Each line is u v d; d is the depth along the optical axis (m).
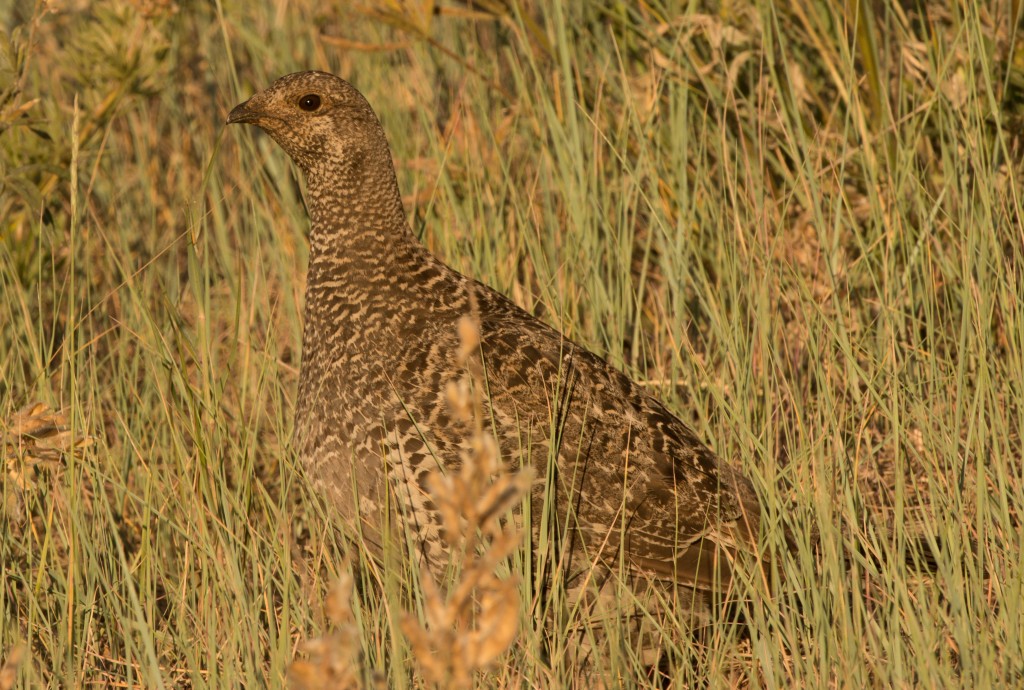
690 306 16.25
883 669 10.83
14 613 12.23
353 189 13.01
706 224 16.22
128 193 20.86
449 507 6.73
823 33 16.92
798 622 11.35
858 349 14.51
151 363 14.93
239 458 13.83
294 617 12.16
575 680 11.42
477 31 22.50
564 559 12.10
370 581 11.86
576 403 12.35
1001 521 12.01
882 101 16.39
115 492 13.80
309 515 13.48
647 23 17.72
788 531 12.59
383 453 11.98
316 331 12.91
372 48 17.56
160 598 12.68
